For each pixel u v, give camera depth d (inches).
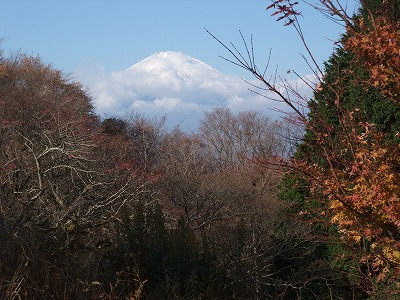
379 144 299.6
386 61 271.4
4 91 1192.8
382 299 432.8
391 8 281.9
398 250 285.7
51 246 341.7
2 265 298.8
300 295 614.2
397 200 277.7
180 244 426.6
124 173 840.3
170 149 1225.4
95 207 605.0
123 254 400.5
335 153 289.1
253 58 263.6
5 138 839.7
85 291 311.4
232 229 817.5
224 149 1697.8
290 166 299.6
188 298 394.0
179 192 917.8
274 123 1695.4
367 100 493.4
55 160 660.1
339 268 572.7
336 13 273.4
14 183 611.8
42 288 306.7
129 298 353.7
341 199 288.4
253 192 854.5
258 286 550.9
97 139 1022.4
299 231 663.1
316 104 283.6
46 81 1502.2
